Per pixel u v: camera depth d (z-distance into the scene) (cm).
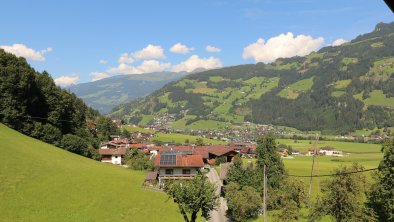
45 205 5775
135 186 8431
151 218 6275
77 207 6053
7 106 10225
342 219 4412
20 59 12294
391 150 5000
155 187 8656
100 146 15200
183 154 9944
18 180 6419
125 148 14475
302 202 6062
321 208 4600
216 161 13138
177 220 6334
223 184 8600
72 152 11944
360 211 4391
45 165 7819
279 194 6081
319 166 12444
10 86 10231
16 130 10394
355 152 18150
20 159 7544
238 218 6169
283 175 7050
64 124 13025
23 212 5316
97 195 6938
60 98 12719
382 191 4972
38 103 11800
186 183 4862
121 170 10906
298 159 15925
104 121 19538
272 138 7594
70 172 8031
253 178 6800
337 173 4728
